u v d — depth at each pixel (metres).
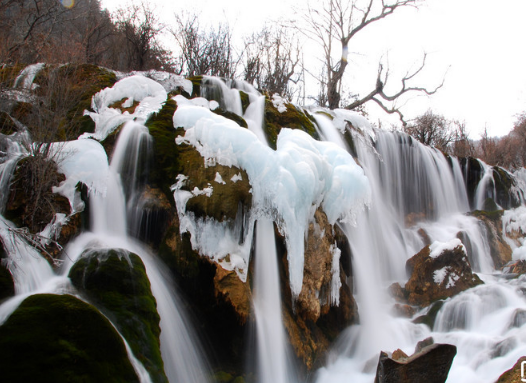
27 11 10.29
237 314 5.30
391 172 11.14
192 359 5.05
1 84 6.14
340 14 18.20
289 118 8.63
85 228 5.14
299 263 5.95
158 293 5.04
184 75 15.33
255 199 5.97
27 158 4.99
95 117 6.72
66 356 2.98
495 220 11.51
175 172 6.04
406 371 4.70
